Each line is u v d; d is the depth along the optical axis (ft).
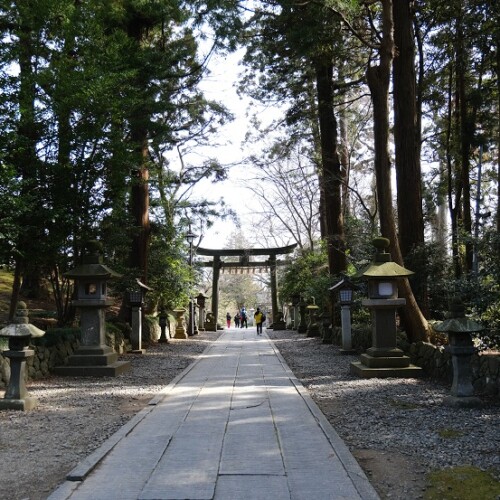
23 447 16.53
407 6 38.37
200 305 94.27
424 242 39.42
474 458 14.58
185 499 11.90
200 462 14.55
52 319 44.52
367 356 30.81
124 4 47.32
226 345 57.41
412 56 38.68
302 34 36.73
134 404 23.59
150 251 64.95
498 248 24.67
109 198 36.52
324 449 15.71
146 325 58.85
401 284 34.12
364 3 38.55
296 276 84.07
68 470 14.26
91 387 28.27
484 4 41.32
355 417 20.21
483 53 45.03
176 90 51.19
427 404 22.03
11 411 21.68
